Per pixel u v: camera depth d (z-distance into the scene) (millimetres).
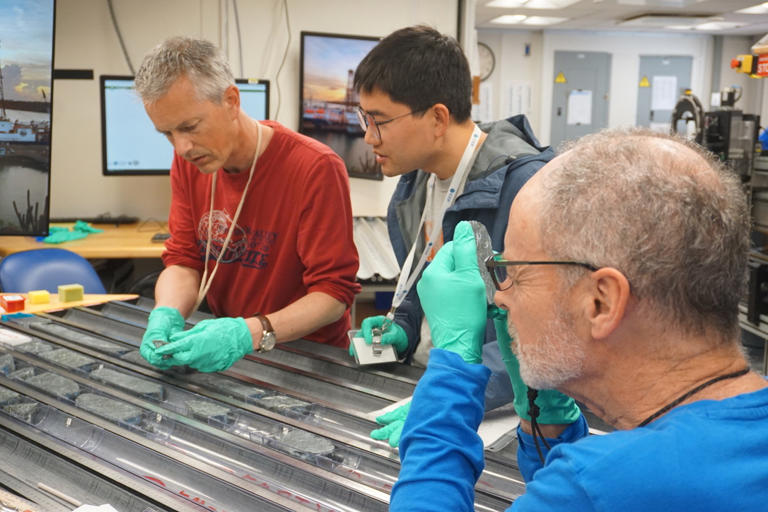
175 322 1398
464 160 1319
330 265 1487
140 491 862
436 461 678
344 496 836
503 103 7980
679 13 6531
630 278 545
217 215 1611
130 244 3031
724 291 548
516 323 650
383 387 1166
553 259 590
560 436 821
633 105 8281
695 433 507
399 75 1231
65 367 1221
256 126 1525
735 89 3199
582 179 571
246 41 3623
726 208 544
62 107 3508
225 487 860
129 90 3252
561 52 7957
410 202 1570
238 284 1649
